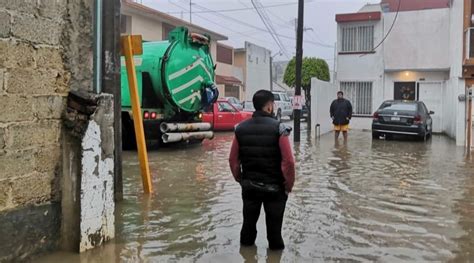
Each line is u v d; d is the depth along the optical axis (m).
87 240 5.00
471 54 16.03
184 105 13.34
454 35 19.20
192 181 9.04
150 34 27.56
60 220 4.96
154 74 12.74
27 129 4.51
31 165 4.57
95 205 5.09
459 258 5.01
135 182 8.89
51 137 4.80
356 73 23.70
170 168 10.58
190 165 11.02
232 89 40.44
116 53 7.07
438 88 22.28
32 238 4.61
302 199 7.62
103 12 6.42
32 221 4.60
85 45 5.26
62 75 4.91
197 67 13.55
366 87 23.58
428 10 22.17
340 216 6.64
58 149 4.89
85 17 5.24
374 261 4.93
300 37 16.64
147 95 13.10
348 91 23.91
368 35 23.38
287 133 4.96
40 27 4.61
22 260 4.50
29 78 4.51
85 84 5.28
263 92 5.16
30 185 4.57
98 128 5.07
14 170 4.38
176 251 5.17
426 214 6.75
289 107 30.97
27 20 4.46
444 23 21.88
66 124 4.90
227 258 5.00
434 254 5.13
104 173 5.21
